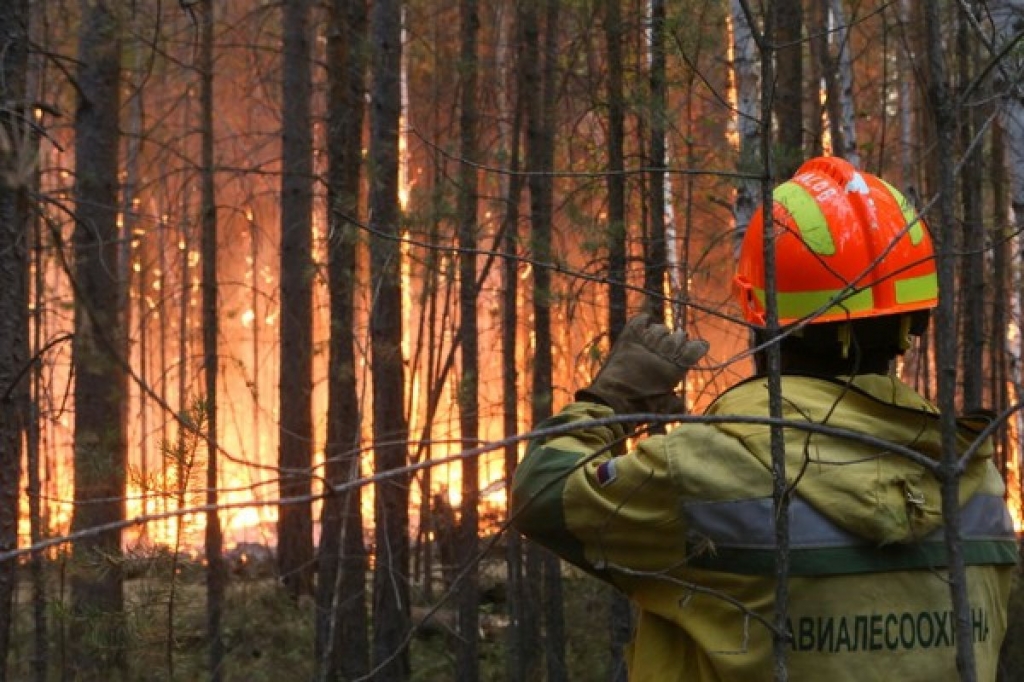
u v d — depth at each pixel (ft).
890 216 5.75
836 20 21.91
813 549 5.10
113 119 27.99
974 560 5.43
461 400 20.03
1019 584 17.97
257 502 3.49
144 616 8.01
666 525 5.26
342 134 21.17
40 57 27.50
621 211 15.74
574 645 23.02
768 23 5.13
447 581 22.24
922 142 30.04
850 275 5.62
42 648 16.46
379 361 20.10
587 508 5.36
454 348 19.52
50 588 17.46
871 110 36.24
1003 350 24.16
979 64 16.53
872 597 5.12
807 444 4.80
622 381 5.97
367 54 20.34
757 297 5.96
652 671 5.56
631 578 5.41
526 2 18.71
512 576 21.38
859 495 5.10
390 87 21.48
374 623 20.48
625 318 15.47
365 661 20.33
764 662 5.12
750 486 5.16
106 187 27.63
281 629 23.30
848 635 5.10
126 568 8.04
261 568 32.35
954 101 4.33
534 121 20.31
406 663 22.12
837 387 5.47
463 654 20.43
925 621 5.19
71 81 15.25
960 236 17.80
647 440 5.38
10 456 10.61
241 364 22.34
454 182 16.79
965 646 4.07
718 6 14.58
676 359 6.00
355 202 15.85
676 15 12.84
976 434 5.53
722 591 5.21
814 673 5.08
